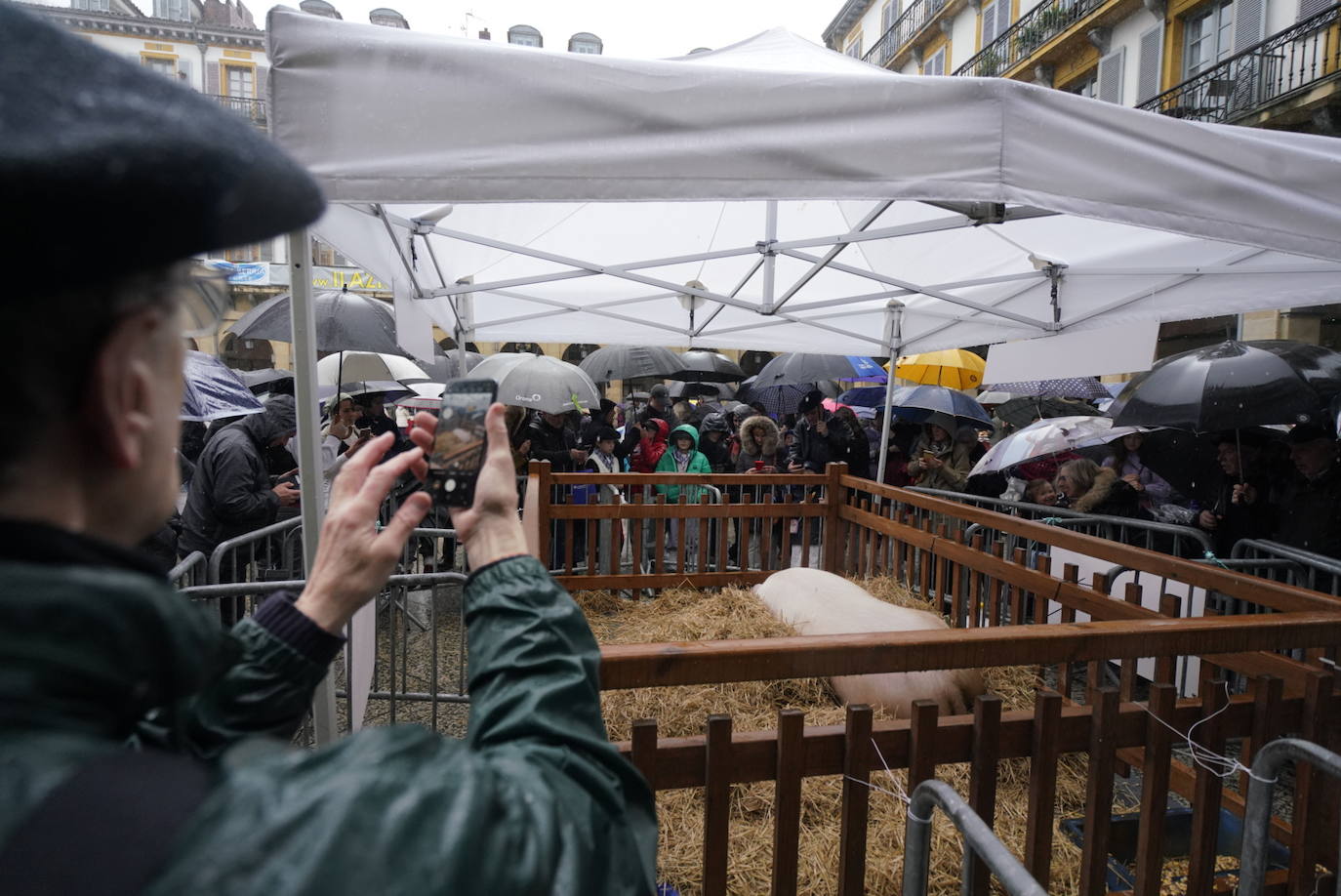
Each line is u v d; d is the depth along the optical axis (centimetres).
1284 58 1342
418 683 420
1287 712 195
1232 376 449
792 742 168
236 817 37
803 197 211
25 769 35
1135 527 480
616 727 305
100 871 32
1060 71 1973
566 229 497
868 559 526
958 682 303
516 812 49
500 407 85
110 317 41
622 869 58
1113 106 221
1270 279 442
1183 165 228
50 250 36
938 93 212
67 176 34
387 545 85
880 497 512
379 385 709
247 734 78
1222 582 253
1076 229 446
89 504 46
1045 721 180
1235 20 1467
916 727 175
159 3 3012
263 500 401
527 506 389
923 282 567
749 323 662
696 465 718
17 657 36
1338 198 240
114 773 37
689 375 1213
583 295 602
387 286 380
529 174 203
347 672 257
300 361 210
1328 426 427
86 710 39
